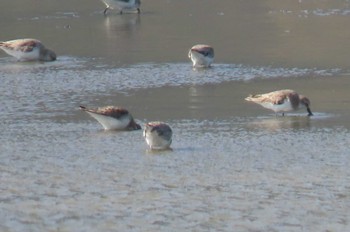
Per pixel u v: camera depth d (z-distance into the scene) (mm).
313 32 34344
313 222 12805
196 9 42031
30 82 25203
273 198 13977
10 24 38062
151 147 17266
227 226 12641
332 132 18578
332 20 37469
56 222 12844
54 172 15648
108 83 24953
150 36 34281
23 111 21312
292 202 13766
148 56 29641
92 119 20344
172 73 26406
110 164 16172
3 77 26078
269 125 19359
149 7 43344
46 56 29000
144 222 12828
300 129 18906
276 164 16031
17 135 18719
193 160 16391
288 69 26859
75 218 13031
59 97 23047
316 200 13859
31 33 35656
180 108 21422
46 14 41188
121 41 33125
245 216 13094
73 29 36531
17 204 13727
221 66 27609
